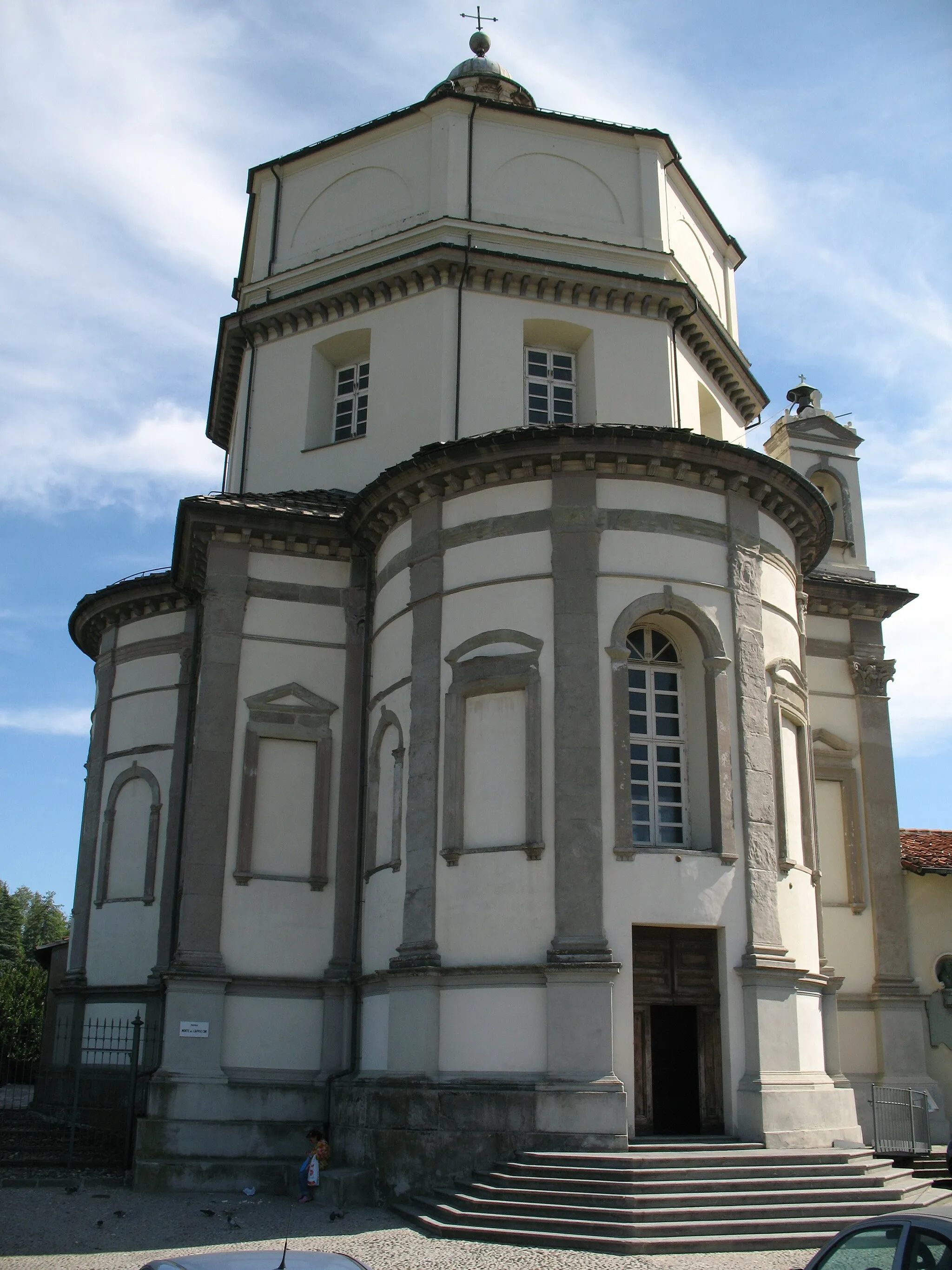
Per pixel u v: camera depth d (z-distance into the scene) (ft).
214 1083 63.21
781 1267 42.73
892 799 82.69
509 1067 55.57
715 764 61.05
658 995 58.39
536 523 63.41
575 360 84.64
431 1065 57.31
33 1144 69.36
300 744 71.61
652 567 62.95
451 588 65.00
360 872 68.90
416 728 63.98
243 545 73.36
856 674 85.05
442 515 66.69
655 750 62.44
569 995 55.11
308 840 69.97
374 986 63.67
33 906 322.14
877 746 83.82
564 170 86.79
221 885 67.15
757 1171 51.26
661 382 82.53
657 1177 50.21
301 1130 63.67
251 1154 62.54
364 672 72.79
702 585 63.72
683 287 83.41
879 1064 76.54
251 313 87.25
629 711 62.13
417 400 79.51
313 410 84.74
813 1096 56.85
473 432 78.43
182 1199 57.26
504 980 56.90
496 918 58.23
